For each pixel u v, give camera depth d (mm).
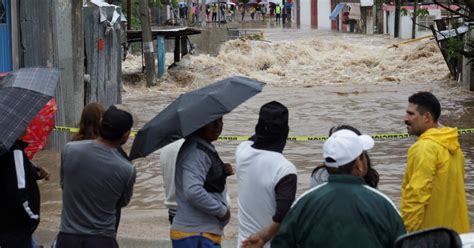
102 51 22578
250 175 6973
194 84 32656
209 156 7449
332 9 79375
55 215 12250
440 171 7254
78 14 19500
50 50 17438
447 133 7355
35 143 11188
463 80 30906
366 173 6160
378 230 5637
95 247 7410
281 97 28078
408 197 7230
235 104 7508
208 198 7293
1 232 7570
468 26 27000
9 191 7406
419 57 38594
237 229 11320
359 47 46500
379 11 63500
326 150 5848
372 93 29391
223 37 48750
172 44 45906
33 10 17172
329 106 25562
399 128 21078
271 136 6953
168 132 7418
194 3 80812
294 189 6848
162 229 11359
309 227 5730
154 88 31375
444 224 7352
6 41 16906
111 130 7438
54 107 11523
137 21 48625
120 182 7449
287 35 61688
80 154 7410
